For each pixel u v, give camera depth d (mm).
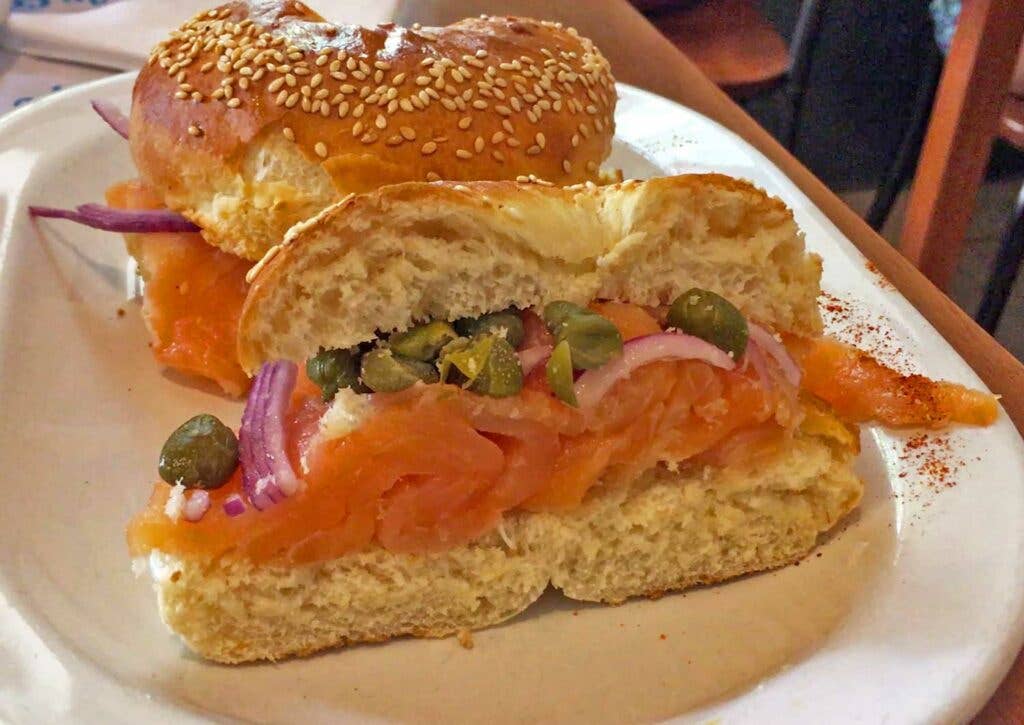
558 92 240
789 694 151
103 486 196
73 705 145
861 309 223
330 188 217
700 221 173
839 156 568
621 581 180
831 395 200
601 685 164
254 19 235
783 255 179
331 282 162
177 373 228
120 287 245
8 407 199
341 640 172
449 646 173
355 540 169
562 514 177
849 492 182
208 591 163
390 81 223
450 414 167
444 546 173
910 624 159
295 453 168
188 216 226
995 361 217
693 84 326
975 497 180
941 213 299
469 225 164
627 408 172
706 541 181
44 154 259
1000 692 156
